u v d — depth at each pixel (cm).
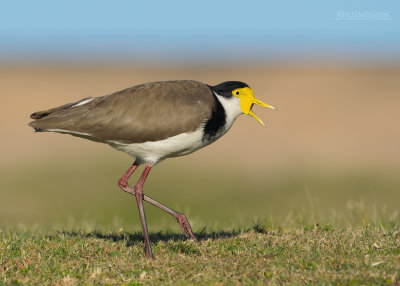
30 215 1524
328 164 2164
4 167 2142
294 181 1914
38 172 2064
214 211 1538
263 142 2594
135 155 801
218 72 7275
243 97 834
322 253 696
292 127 2873
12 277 639
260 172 2075
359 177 1936
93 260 711
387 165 2117
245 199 1684
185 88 791
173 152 793
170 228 991
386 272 598
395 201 1548
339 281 584
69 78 5584
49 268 671
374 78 4553
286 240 768
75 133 769
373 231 795
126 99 768
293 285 578
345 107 3284
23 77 5584
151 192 1812
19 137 2664
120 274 649
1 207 1622
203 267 662
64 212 1567
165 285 603
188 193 1788
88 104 777
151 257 734
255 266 653
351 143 2509
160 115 763
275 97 3722
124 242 809
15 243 780
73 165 2177
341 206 1502
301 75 5322
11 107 3403
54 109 788
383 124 2841
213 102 796
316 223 892
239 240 790
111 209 1619
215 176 2031
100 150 2458
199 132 784
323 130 2783
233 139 2672
